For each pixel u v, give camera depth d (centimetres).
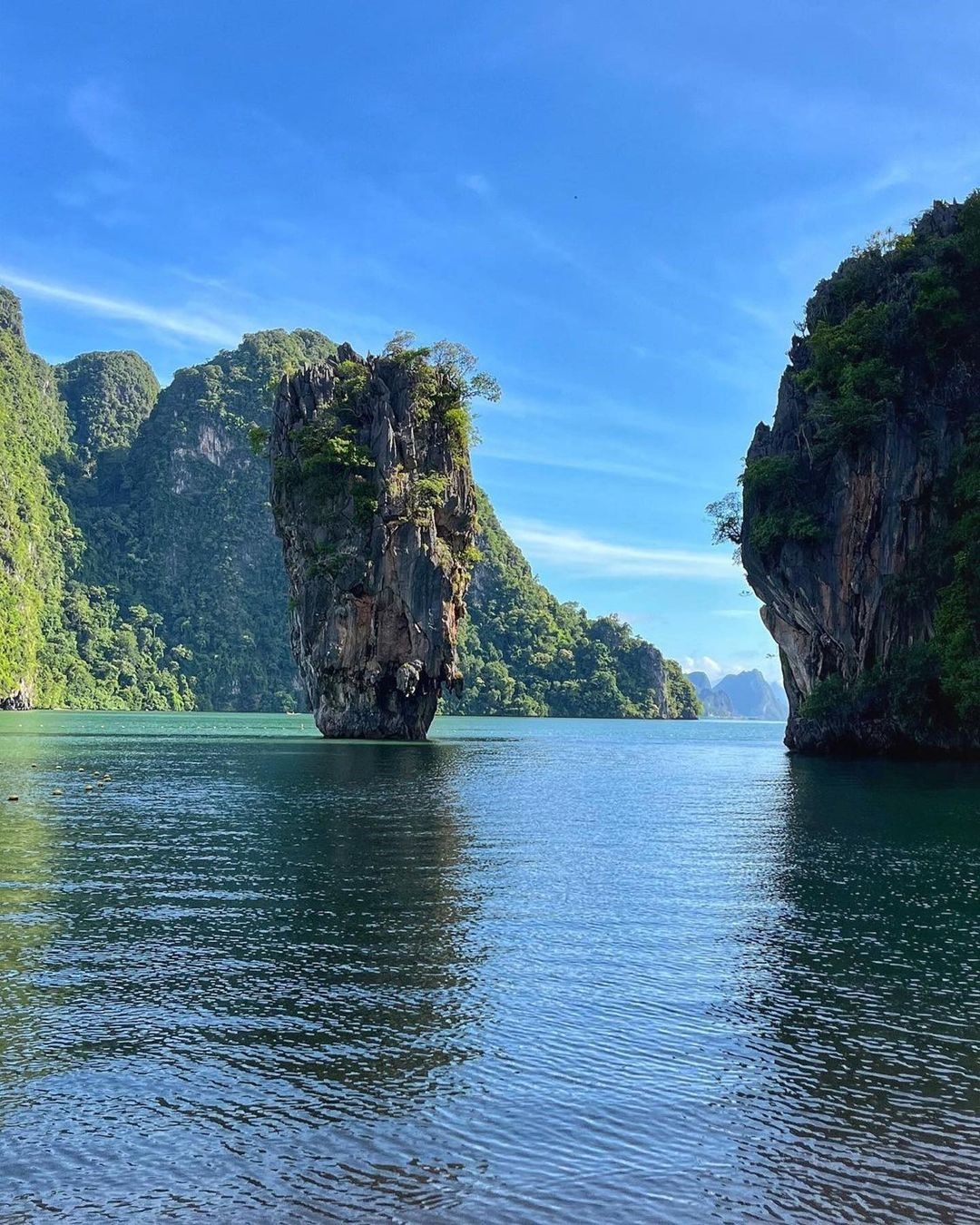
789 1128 960
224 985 1342
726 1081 1062
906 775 4772
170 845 2452
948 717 5672
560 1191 846
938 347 6009
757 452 6831
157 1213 809
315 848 2427
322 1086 1037
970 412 5897
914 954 1542
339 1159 893
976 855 2438
